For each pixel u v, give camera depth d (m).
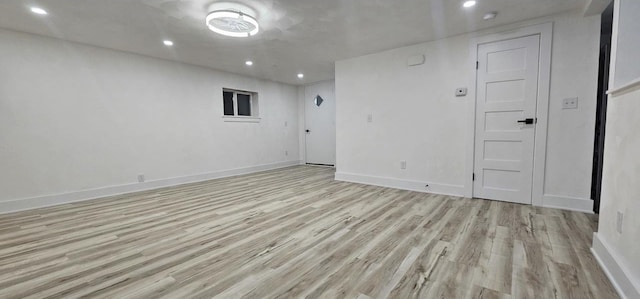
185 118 4.77
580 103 2.81
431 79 3.72
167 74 4.52
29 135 3.26
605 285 1.54
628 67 1.66
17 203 3.16
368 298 1.47
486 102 3.32
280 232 2.43
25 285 1.64
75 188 3.60
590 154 2.80
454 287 1.56
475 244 2.11
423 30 3.29
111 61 3.89
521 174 3.16
